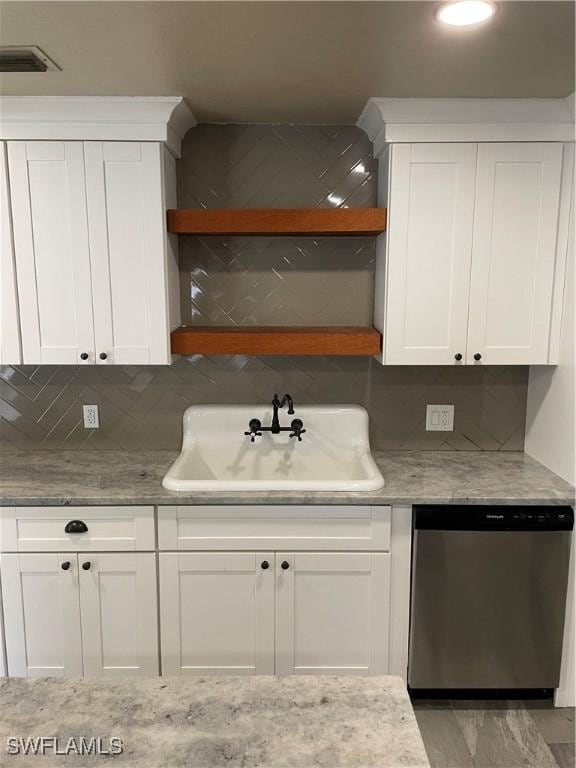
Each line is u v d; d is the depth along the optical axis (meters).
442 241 2.29
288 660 2.26
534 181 2.25
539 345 2.36
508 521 2.16
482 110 2.20
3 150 2.22
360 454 2.55
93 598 2.22
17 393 2.70
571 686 2.29
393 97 2.16
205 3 1.44
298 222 2.31
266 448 2.68
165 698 1.04
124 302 2.33
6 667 2.26
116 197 2.26
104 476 2.38
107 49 1.74
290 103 2.26
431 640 2.24
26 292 2.32
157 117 2.20
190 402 2.70
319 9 1.48
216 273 2.64
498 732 2.17
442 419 2.71
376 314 2.59
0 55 1.78
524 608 2.22
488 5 1.45
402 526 2.19
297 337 2.38
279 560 2.19
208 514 2.16
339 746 0.93
